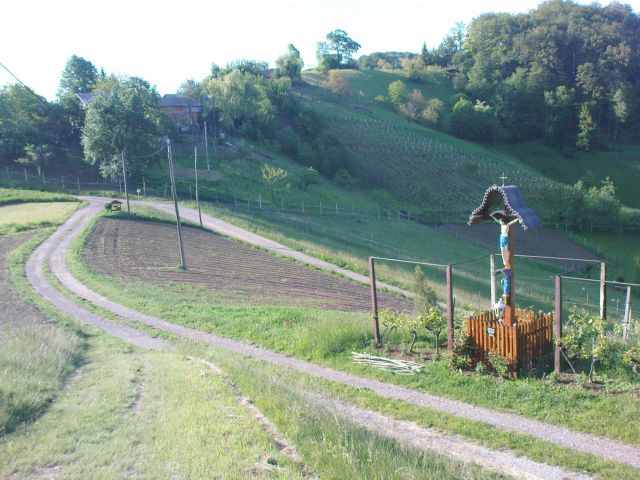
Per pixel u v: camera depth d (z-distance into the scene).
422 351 17.58
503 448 11.72
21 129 77.56
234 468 9.16
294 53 155.88
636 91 132.38
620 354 14.45
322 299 32.16
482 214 16.17
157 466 9.14
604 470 10.53
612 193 81.94
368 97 147.12
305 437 10.69
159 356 18.05
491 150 120.75
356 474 9.20
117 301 28.61
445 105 143.12
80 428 10.81
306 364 18.17
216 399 12.73
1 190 64.12
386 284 40.28
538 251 69.00
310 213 70.69
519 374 14.88
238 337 21.86
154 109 79.44
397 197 89.56
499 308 15.73
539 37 149.38
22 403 11.82
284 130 108.06
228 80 101.44
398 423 13.19
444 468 10.19
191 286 32.75
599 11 159.00
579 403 13.10
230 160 88.31
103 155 68.38
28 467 9.09
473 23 171.62
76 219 52.38
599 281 16.62
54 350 17.28
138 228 49.69
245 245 48.41
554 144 123.81
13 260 37.12
